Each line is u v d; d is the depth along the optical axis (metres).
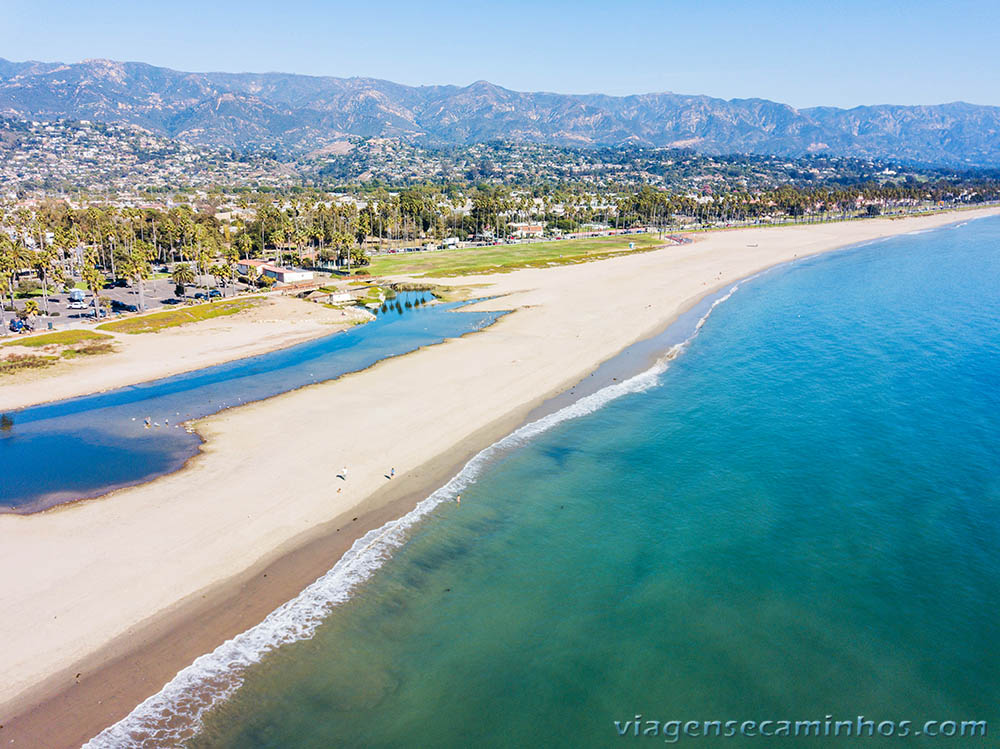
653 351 96.31
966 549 45.19
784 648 36.59
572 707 33.09
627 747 30.62
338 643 37.78
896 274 162.50
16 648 36.72
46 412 74.69
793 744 30.53
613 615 39.69
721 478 56.62
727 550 46.00
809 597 40.78
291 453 61.62
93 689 34.41
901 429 65.69
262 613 40.12
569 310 123.12
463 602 41.22
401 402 74.62
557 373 85.25
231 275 153.25
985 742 30.53
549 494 54.53
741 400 75.31
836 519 49.50
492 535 48.62
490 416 70.88
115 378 86.19
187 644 37.59
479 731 31.86
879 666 35.16
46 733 31.83
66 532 48.22
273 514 50.97
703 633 37.94
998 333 102.06
